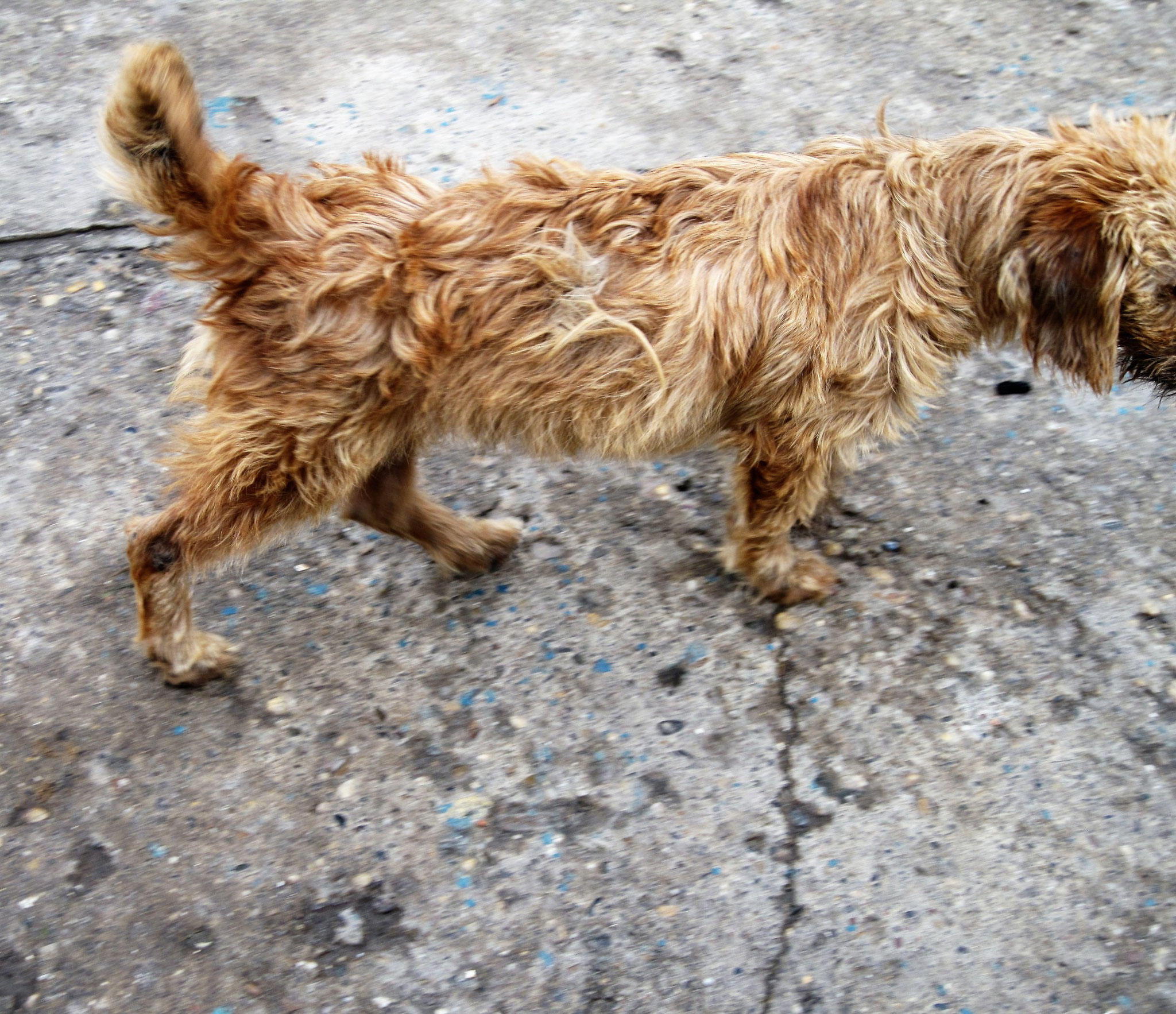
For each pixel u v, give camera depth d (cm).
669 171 90
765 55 145
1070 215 87
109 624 101
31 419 112
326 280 84
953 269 91
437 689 99
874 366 91
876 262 89
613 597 104
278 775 94
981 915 89
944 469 112
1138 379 94
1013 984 86
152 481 109
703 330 88
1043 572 105
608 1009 85
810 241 89
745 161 91
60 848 90
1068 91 140
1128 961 87
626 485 112
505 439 94
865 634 102
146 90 79
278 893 89
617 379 88
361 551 107
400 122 136
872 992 86
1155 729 96
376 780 94
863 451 100
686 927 88
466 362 87
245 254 85
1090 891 90
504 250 86
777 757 96
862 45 146
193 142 82
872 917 89
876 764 95
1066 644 101
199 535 90
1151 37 146
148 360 117
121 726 96
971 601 104
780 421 93
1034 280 90
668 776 95
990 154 90
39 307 120
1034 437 114
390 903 89
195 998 85
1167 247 86
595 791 94
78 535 106
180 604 95
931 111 137
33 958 86
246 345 86
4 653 99
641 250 87
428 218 86
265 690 98
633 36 147
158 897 89
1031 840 92
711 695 99
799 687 99
